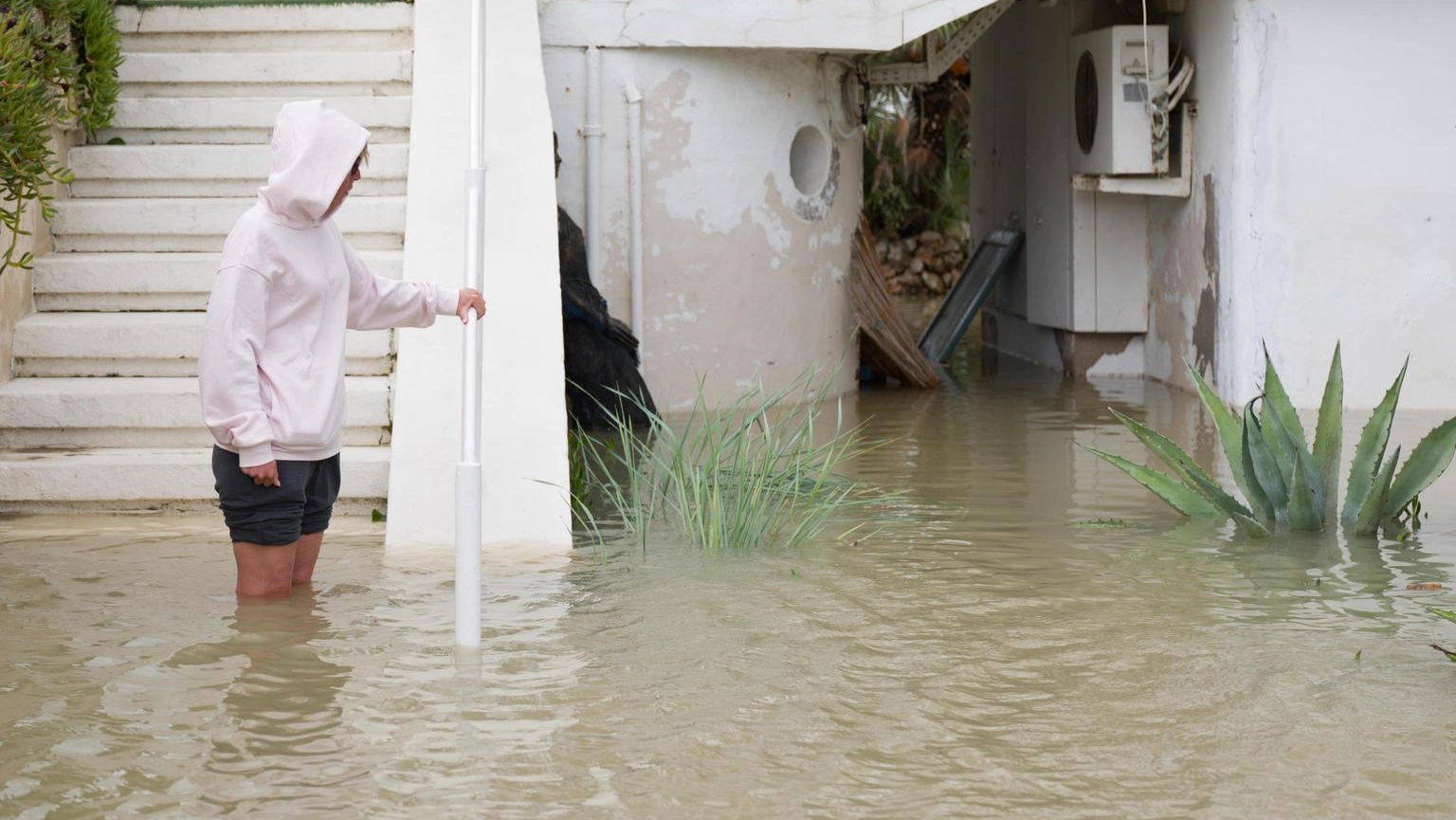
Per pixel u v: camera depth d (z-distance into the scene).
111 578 5.78
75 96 8.38
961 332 13.73
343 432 7.27
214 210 8.21
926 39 12.29
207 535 6.54
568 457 7.45
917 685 4.57
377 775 3.85
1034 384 12.24
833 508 6.96
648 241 10.48
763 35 10.24
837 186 11.43
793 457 7.45
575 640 5.02
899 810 3.65
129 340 7.58
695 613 5.36
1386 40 10.02
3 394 7.19
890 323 11.82
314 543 5.66
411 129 8.28
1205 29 10.82
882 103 22.23
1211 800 3.70
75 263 7.87
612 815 3.61
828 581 5.84
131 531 6.61
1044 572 6.01
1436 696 4.46
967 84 22.36
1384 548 6.44
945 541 6.57
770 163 10.83
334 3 9.41
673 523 6.95
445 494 6.56
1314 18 10.01
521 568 6.02
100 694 4.45
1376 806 3.66
